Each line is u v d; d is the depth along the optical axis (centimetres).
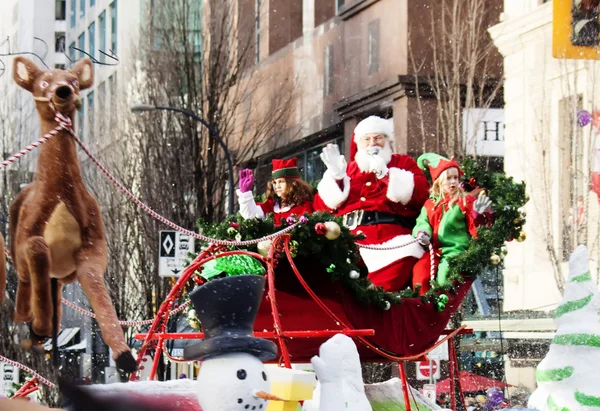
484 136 3362
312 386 695
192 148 3650
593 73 2892
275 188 1296
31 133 3972
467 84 3300
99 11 4728
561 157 3078
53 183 884
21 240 880
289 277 1016
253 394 584
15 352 2422
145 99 3750
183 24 3888
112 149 3756
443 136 3259
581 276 911
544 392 909
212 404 585
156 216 873
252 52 4216
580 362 892
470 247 1146
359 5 4112
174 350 2941
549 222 2947
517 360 3067
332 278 993
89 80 913
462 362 3097
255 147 4288
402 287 1230
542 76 3127
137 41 4047
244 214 1193
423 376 2816
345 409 772
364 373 2439
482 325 3123
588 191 2794
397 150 3769
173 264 2692
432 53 3766
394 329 1046
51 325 895
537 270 3148
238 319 596
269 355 604
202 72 3862
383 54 3928
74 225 885
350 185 1279
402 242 1226
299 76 4422
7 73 4047
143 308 3403
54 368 895
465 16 3591
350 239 993
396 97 3812
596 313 908
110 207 3547
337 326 1012
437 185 1228
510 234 1171
